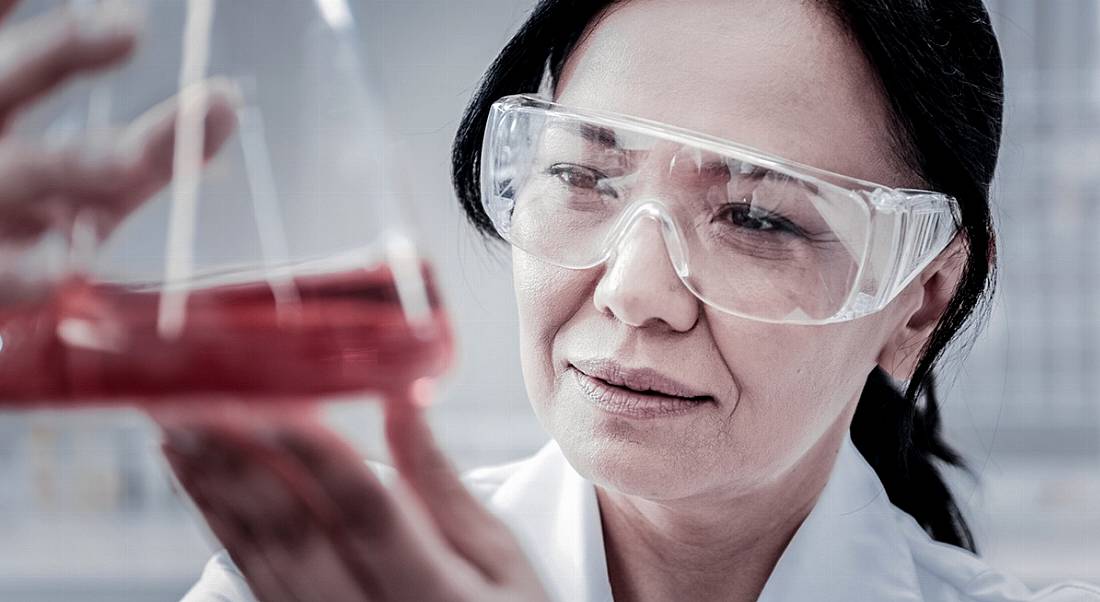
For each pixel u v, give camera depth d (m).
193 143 0.40
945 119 0.75
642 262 0.64
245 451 0.41
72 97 0.40
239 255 0.40
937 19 0.75
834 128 0.69
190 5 0.41
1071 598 0.98
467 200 0.93
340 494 0.42
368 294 0.40
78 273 0.39
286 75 0.41
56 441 1.67
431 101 2.00
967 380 2.20
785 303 0.66
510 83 0.85
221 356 0.39
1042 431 2.28
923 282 0.80
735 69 0.67
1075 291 2.29
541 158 0.71
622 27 0.71
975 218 0.78
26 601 2.00
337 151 0.41
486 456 2.15
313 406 0.41
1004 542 2.02
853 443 1.05
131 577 2.03
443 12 1.99
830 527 0.86
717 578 0.85
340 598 0.45
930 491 1.09
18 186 0.37
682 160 0.65
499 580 0.49
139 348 0.38
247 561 0.44
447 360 0.41
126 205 0.39
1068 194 2.28
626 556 0.86
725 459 0.68
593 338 0.67
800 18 0.69
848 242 0.66
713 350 0.66
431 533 0.47
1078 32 2.26
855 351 0.74
